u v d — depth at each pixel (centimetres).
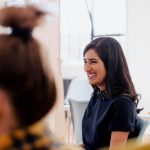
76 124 223
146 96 414
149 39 416
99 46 152
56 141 61
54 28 239
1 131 57
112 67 150
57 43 245
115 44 152
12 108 57
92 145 155
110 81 150
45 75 59
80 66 436
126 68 153
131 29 427
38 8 61
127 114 144
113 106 147
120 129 142
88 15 471
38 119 59
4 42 57
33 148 57
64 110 243
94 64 153
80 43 469
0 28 59
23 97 57
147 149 69
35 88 58
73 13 475
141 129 149
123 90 150
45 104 59
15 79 56
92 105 165
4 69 56
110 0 451
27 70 57
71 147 68
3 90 56
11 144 56
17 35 59
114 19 449
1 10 60
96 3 464
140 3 419
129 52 429
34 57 58
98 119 154
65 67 439
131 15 427
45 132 60
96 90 165
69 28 473
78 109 223
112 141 143
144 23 418
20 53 57
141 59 421
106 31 459
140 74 422
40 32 62
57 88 61
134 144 72
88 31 472
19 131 57
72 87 242
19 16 59
